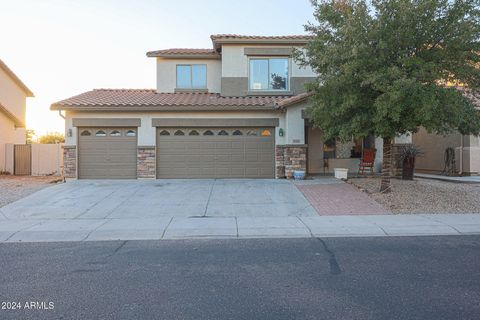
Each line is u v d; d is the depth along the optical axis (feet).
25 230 28.60
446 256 21.58
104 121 55.01
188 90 66.18
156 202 38.93
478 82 36.88
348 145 62.69
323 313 14.03
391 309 14.33
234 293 16.10
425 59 35.94
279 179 54.34
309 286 16.88
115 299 15.46
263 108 54.60
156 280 17.79
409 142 56.65
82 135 55.83
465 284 16.97
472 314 13.85
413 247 23.73
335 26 38.78
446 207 36.09
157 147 55.93
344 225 29.89
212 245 24.64
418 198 39.32
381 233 27.76
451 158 61.52
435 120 35.58
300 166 54.03
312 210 35.55
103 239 26.45
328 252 22.71
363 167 57.06
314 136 62.23
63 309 14.47
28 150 71.46
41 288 16.74
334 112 37.96
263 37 62.90
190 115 55.47
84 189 45.96
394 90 32.32
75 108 53.57
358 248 23.59
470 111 37.35
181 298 15.56
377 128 37.17
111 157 55.67
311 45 40.47
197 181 52.49
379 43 34.68
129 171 55.67
